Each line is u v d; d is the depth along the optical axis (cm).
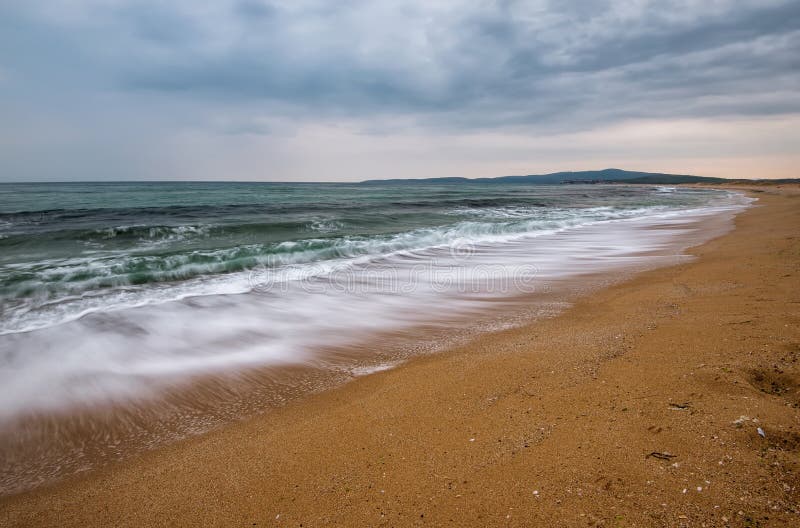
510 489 229
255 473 278
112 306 684
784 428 242
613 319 543
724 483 205
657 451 238
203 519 240
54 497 278
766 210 2266
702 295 599
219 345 536
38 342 542
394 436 304
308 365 473
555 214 2319
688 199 3981
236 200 3216
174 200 3144
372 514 225
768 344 373
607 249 1218
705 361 352
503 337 522
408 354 493
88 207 2370
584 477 227
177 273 897
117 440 345
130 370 467
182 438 342
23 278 781
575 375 368
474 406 335
